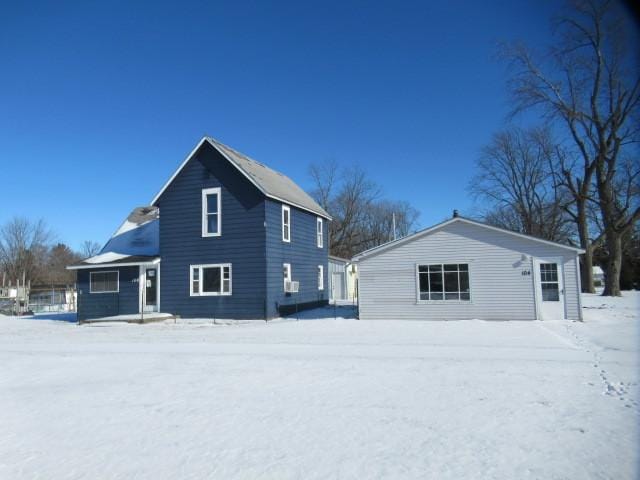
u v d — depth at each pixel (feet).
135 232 97.91
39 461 18.02
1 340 58.23
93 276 84.79
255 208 76.89
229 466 17.08
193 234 79.82
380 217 217.77
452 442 18.90
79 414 23.86
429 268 70.64
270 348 44.16
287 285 82.99
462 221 69.51
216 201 79.46
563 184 123.03
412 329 58.29
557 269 65.98
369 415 22.58
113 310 82.99
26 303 136.46
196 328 66.54
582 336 49.34
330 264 130.62
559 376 29.99
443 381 29.17
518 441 18.86
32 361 40.09
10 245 213.87
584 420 21.26
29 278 211.41
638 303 90.79
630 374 30.27
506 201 164.76
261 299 75.41
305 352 41.27
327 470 16.55
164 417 22.97
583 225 121.70
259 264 75.97
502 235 67.87
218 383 29.76
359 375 31.30
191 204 80.38
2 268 216.54
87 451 18.89
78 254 283.79
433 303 70.03
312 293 94.99
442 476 15.87
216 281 78.18
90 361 39.29
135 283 82.17
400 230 224.33
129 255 84.79
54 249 270.46
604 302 94.43
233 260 77.30
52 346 50.37
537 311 65.92
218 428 21.17
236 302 76.64
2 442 20.13
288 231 85.15
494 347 42.50
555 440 18.90
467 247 69.15
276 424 21.53
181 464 17.39
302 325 66.13
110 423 22.30
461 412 22.77
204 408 24.31
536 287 66.23
